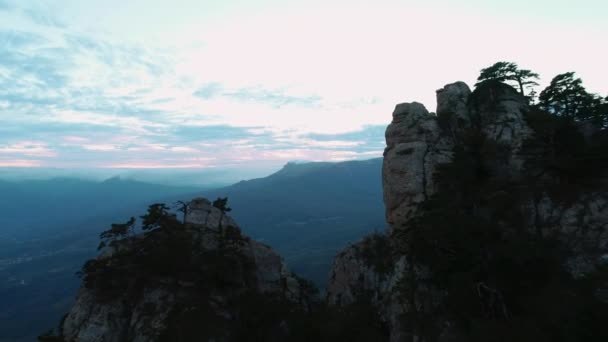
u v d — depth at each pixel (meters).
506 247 48.75
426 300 56.69
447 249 54.53
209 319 61.38
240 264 76.38
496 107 73.31
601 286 43.31
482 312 49.94
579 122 64.81
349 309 66.94
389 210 77.06
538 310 45.66
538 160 61.62
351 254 85.44
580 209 53.56
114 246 71.50
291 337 62.28
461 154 65.88
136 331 60.47
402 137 78.75
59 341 59.97
